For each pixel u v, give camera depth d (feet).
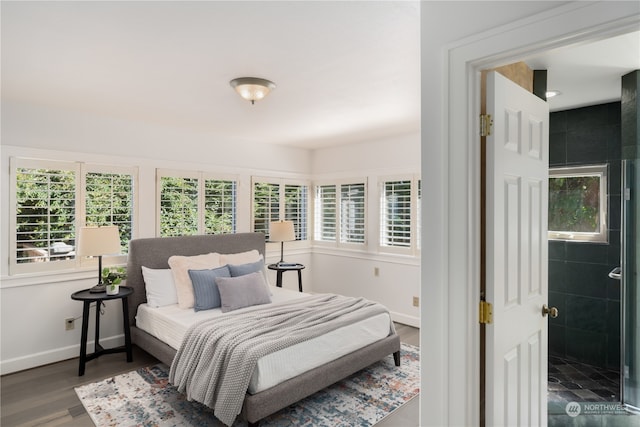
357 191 17.21
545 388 6.33
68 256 11.83
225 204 15.90
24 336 11.11
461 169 4.54
